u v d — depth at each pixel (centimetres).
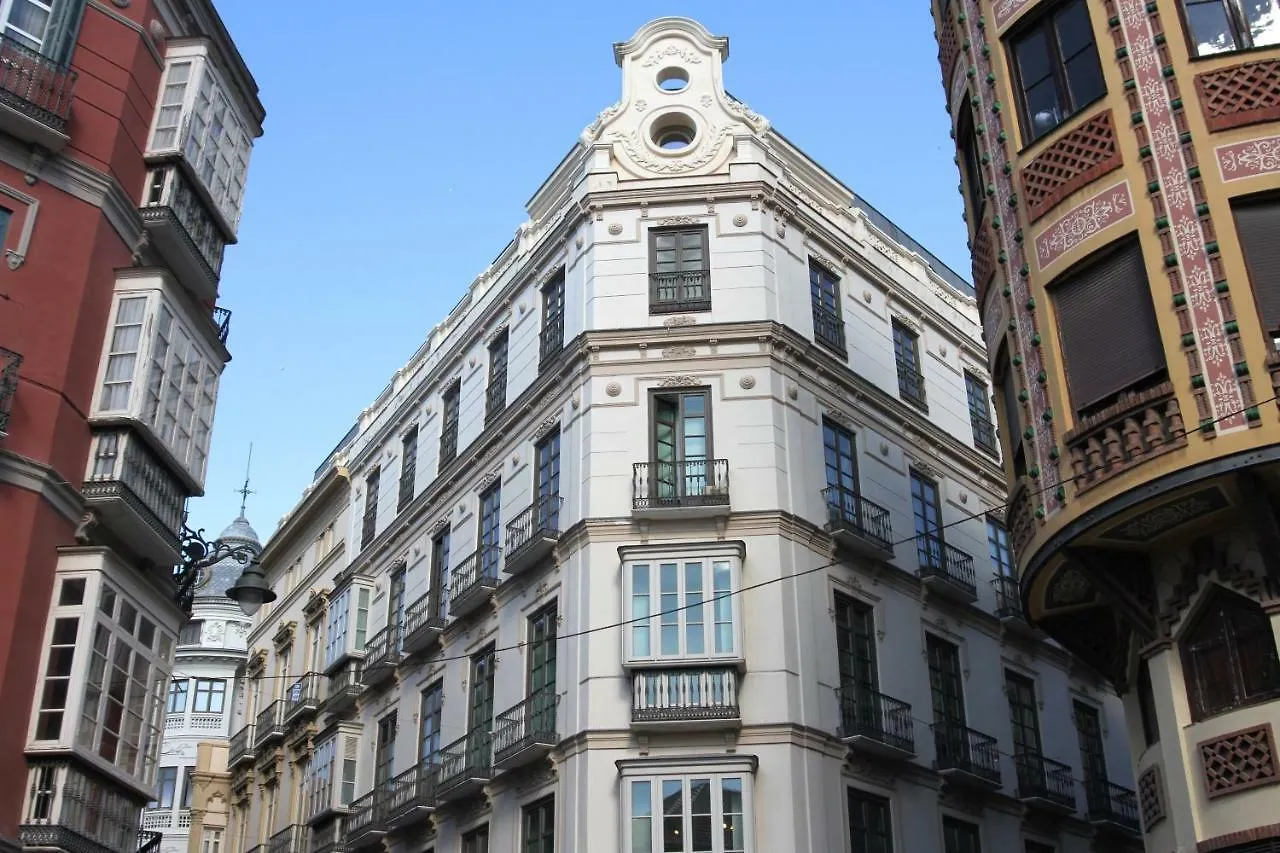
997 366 1716
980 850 2431
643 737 2131
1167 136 1438
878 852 2198
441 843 2533
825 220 2789
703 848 2002
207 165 2097
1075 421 1455
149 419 1823
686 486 2328
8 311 1708
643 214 2611
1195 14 1491
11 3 1830
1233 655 1359
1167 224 1400
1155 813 1459
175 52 2091
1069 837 2689
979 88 1719
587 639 2230
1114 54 1520
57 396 1716
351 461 3672
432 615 2870
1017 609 2772
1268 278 1350
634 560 2228
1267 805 1277
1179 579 1403
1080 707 2948
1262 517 1283
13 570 1598
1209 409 1305
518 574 2523
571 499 2412
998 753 2559
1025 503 1553
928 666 2506
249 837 3572
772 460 2341
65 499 1698
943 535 2727
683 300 2502
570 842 2105
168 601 1850
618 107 2750
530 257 2853
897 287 2902
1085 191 1499
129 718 1734
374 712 3064
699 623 2167
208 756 3981
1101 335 1456
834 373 2569
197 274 2030
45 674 1616
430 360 3372
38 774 1574
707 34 2797
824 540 2369
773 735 2108
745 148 2653
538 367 2700
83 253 1809
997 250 1642
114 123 1911
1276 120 1409
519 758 2261
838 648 2305
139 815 1758
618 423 2408
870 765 2252
